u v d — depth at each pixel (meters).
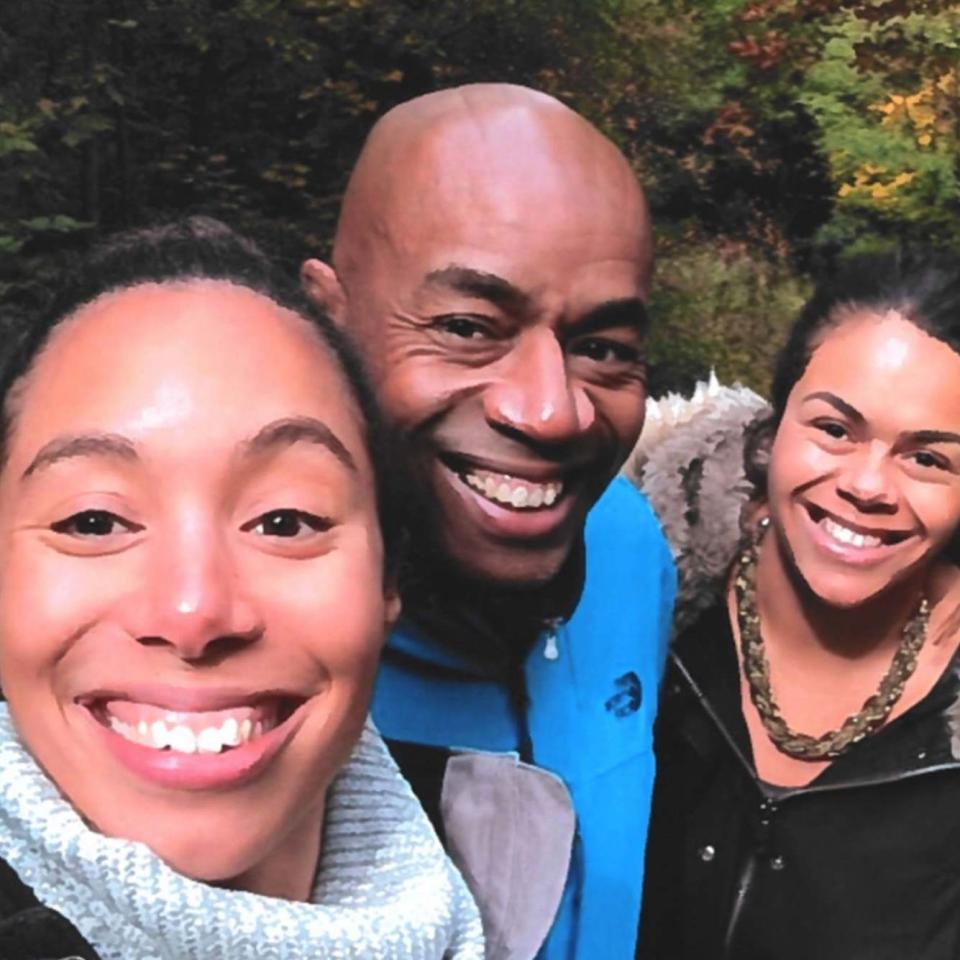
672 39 4.00
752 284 3.90
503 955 0.60
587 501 0.70
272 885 0.44
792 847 0.82
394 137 0.67
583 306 0.65
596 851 0.74
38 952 0.35
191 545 0.38
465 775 0.64
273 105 3.02
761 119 4.27
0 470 0.40
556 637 0.76
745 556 0.88
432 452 0.67
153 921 0.37
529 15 3.45
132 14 2.65
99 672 0.38
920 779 0.81
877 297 0.80
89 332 0.40
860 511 0.79
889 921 0.80
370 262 0.67
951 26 3.50
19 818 0.38
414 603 0.70
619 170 0.66
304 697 0.40
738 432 0.90
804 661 0.84
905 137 3.64
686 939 0.86
